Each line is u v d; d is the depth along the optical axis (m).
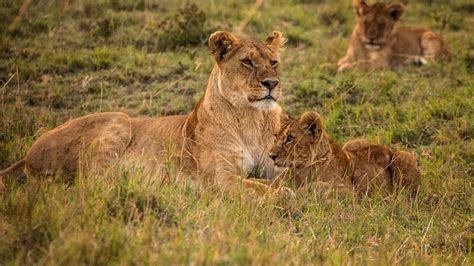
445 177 12.83
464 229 11.12
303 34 21.42
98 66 18.03
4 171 12.45
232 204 10.68
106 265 8.49
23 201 9.91
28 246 8.90
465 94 16.42
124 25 20.81
